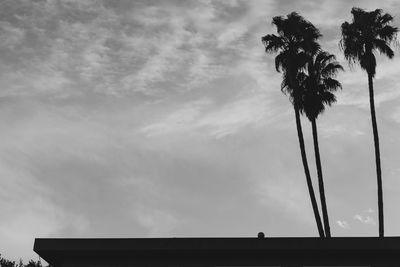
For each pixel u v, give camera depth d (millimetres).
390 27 50125
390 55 49938
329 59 50969
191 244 27531
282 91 51156
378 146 49438
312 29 51250
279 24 51812
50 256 29156
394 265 28125
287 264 28453
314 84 50156
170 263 28922
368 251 27641
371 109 50188
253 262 28609
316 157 49375
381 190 48406
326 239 27250
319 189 48469
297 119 50438
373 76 50375
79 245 27656
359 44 50000
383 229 47094
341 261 28391
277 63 51344
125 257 29109
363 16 50656
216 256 28828
